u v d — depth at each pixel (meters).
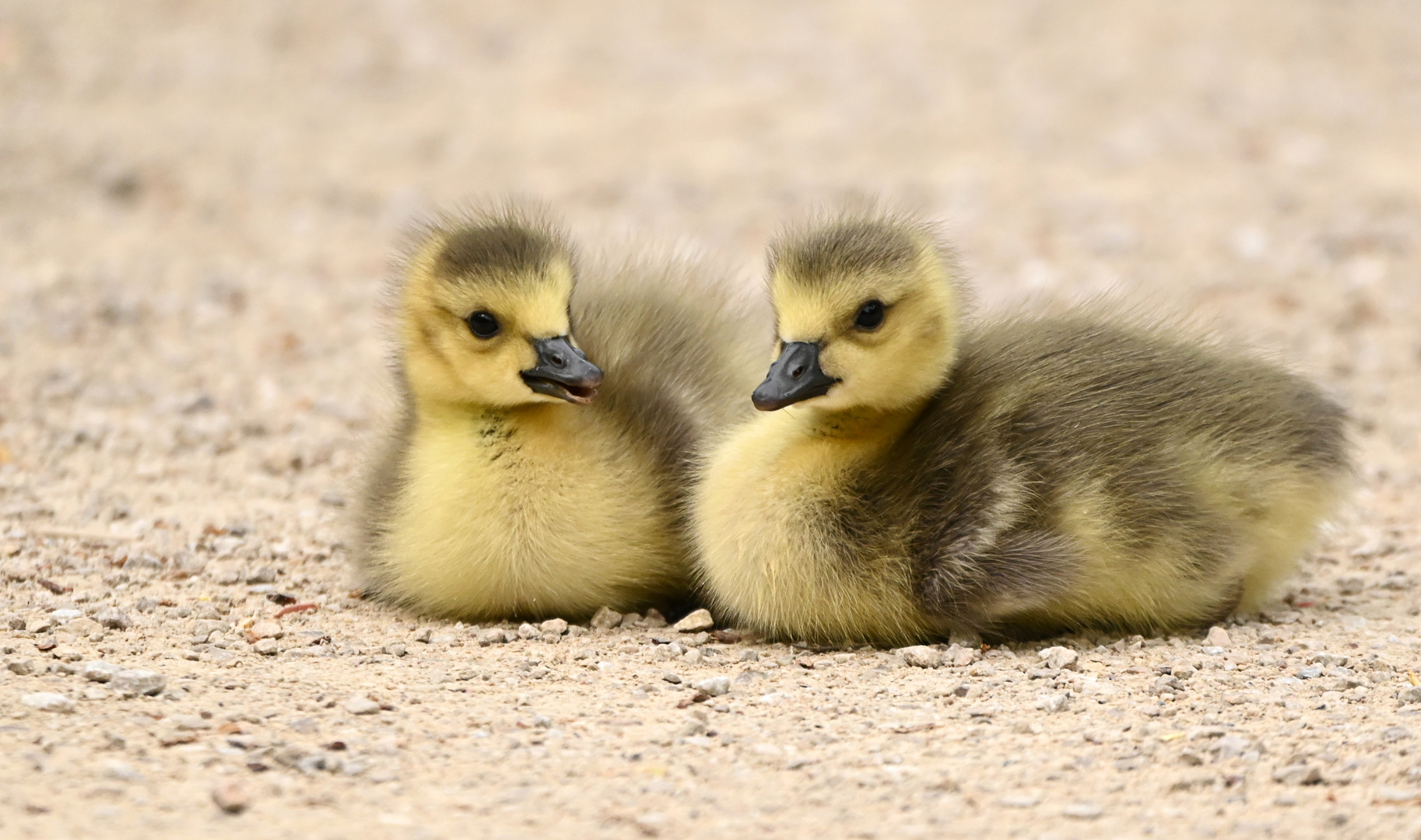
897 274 11.77
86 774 8.80
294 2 43.59
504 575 12.35
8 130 32.94
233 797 8.51
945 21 43.12
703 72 38.97
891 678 11.13
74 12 41.53
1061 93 36.81
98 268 25.56
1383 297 23.61
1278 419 12.49
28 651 11.00
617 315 14.09
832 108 36.03
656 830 8.41
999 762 9.36
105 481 16.39
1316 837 8.34
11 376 20.02
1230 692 10.62
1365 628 12.45
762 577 11.94
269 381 20.48
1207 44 40.53
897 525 11.74
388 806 8.63
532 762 9.30
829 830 8.46
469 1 44.97
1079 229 27.75
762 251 26.22
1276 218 28.03
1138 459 11.81
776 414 12.43
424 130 34.72
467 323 12.27
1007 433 11.80
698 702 10.52
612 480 12.41
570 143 33.88
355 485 13.88
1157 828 8.46
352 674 10.92
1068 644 12.10
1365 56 39.62
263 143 33.56
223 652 11.31
